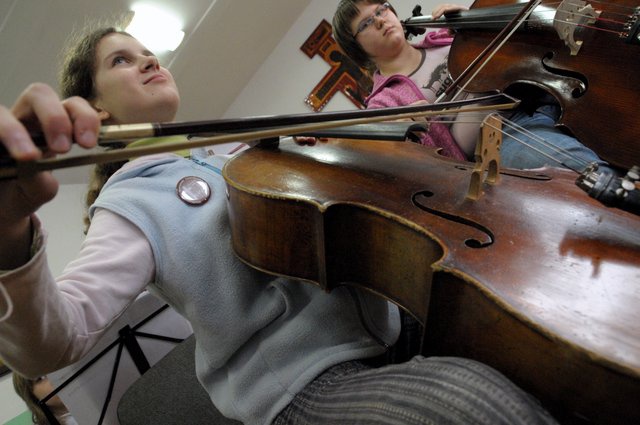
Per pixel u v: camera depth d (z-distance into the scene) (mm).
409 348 812
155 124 396
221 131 462
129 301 610
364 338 681
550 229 502
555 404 389
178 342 1290
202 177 814
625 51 841
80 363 1117
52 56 1575
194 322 696
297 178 670
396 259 570
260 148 834
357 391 507
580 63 900
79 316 502
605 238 479
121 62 806
